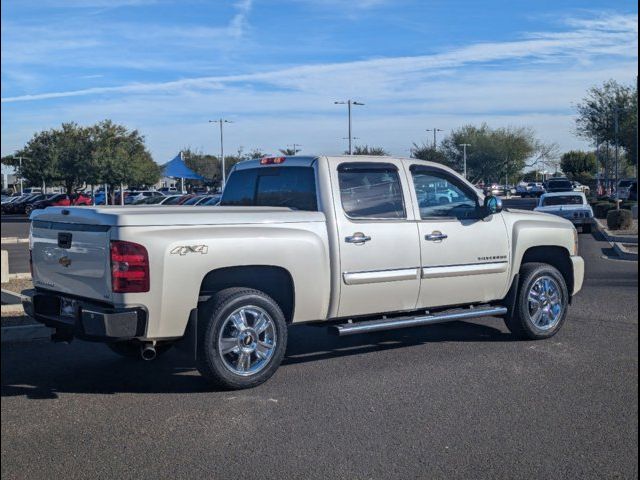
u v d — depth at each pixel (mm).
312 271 7340
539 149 70062
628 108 46156
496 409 6430
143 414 6387
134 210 6797
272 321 7086
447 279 8273
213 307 6793
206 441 5742
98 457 5453
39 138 58062
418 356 8320
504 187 72875
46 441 5781
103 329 6367
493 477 5047
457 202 8570
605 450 5500
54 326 7223
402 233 7918
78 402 6734
